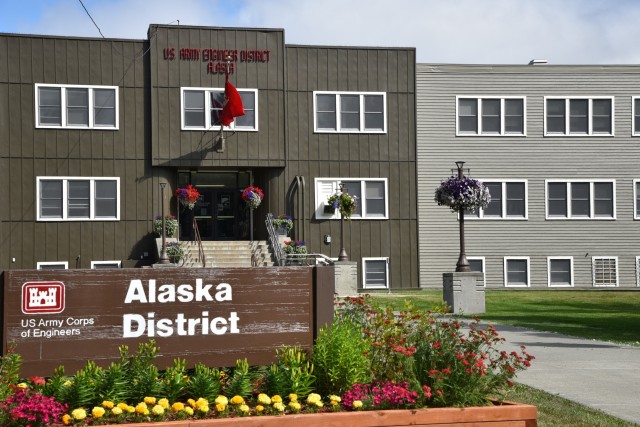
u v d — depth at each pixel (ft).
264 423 22.70
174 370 24.66
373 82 113.29
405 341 27.96
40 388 23.53
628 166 120.26
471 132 117.80
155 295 26.00
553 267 119.14
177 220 108.37
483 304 76.69
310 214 111.14
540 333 57.77
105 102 106.83
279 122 110.11
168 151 107.04
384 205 113.09
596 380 38.24
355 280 95.71
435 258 116.98
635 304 90.22
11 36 104.42
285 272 27.37
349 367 26.02
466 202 76.13
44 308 24.94
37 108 104.99
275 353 27.09
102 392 23.61
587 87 119.75
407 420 23.89
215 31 108.99
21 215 104.27
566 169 119.34
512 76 118.73
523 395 33.73
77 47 106.32
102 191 106.52
